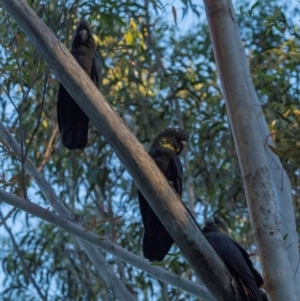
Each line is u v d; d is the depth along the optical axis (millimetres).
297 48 13578
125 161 7051
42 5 9242
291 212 8633
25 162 9062
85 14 11891
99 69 9625
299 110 12367
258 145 7555
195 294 8008
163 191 7016
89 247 9039
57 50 7234
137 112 14375
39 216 8016
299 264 8133
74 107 8641
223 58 7766
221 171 13711
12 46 8602
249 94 7719
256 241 7371
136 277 14016
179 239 7039
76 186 13969
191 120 14453
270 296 7168
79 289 14430
